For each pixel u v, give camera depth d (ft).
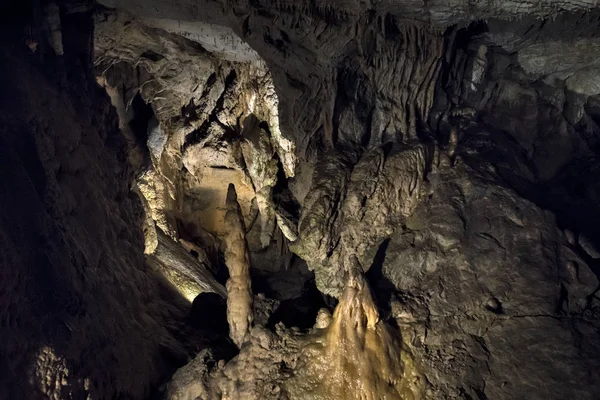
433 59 25.04
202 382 19.57
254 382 19.15
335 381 18.21
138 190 34.40
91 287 18.61
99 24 27.73
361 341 18.33
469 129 27.12
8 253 14.23
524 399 17.61
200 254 41.75
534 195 24.14
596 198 25.00
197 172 40.27
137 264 26.20
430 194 23.81
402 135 25.46
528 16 23.86
